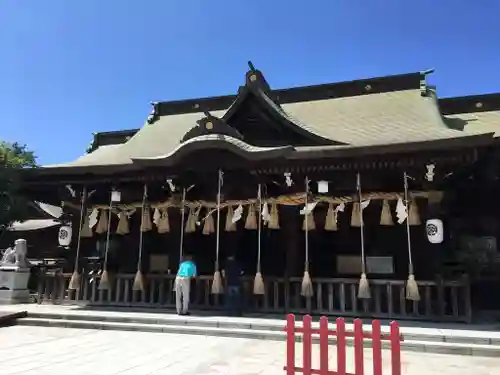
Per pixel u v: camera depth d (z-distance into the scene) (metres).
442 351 8.79
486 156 13.52
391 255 14.18
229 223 14.41
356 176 13.69
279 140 15.48
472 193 15.64
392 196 12.93
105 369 7.12
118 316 12.04
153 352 8.52
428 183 12.71
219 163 14.02
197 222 14.85
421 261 13.53
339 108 17.61
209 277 13.60
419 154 12.24
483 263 14.92
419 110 15.79
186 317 11.88
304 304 13.55
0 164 26.36
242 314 12.54
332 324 11.01
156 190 16.27
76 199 16.66
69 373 6.85
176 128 19.61
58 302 14.99
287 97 19.38
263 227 15.40
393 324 4.81
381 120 15.72
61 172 15.45
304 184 14.38
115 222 17.48
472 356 8.45
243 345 9.27
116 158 16.75
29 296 15.93
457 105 17.81
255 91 15.12
